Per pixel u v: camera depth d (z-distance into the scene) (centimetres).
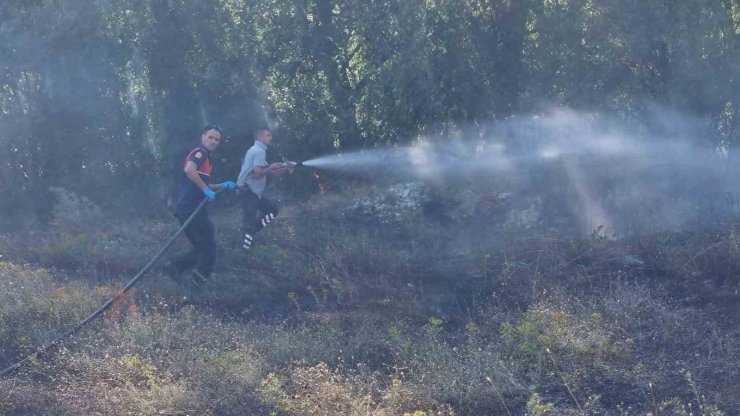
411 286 812
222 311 798
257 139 930
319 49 1140
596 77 991
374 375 617
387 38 1080
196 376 614
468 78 1070
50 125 1215
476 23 1071
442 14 1076
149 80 1209
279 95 1179
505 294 773
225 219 1118
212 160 1195
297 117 1166
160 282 855
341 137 1153
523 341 639
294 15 1145
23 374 642
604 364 614
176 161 1216
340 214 1075
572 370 609
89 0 1183
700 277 747
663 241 817
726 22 935
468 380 593
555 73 1022
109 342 696
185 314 746
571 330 653
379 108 1108
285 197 1179
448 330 722
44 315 756
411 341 678
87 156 1223
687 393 564
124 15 1197
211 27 1181
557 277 787
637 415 545
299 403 579
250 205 925
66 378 630
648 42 956
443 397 582
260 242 977
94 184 1211
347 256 879
